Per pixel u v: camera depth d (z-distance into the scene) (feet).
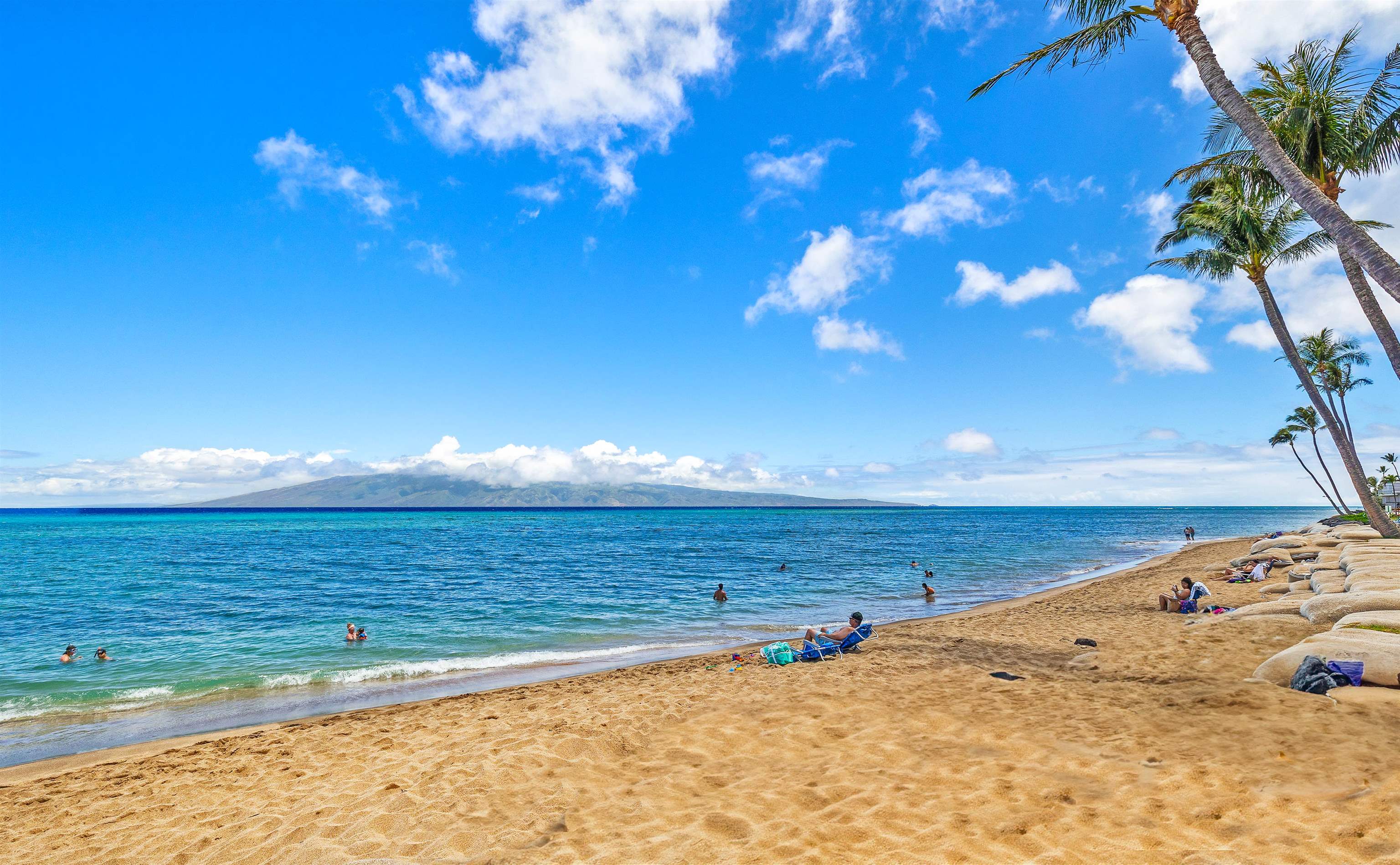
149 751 30.89
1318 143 54.75
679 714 29.99
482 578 116.16
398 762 25.32
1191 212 87.76
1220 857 14.01
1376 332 59.67
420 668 49.44
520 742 26.48
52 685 44.83
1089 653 39.63
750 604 83.76
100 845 19.45
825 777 20.92
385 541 246.88
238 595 93.71
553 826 18.24
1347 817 15.07
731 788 20.57
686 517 639.76
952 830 16.48
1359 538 74.79
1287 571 75.05
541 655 53.88
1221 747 20.38
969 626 56.29
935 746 23.31
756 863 15.38
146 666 50.57
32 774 28.04
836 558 157.69
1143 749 21.06
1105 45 40.55
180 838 19.56
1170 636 42.04
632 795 20.36
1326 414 80.02
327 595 93.81
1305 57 55.88
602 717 30.19
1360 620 31.91
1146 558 149.79
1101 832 15.71
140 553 186.19
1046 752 21.80
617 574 122.31
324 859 17.08
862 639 45.03
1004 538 245.65
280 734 31.63
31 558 164.86
